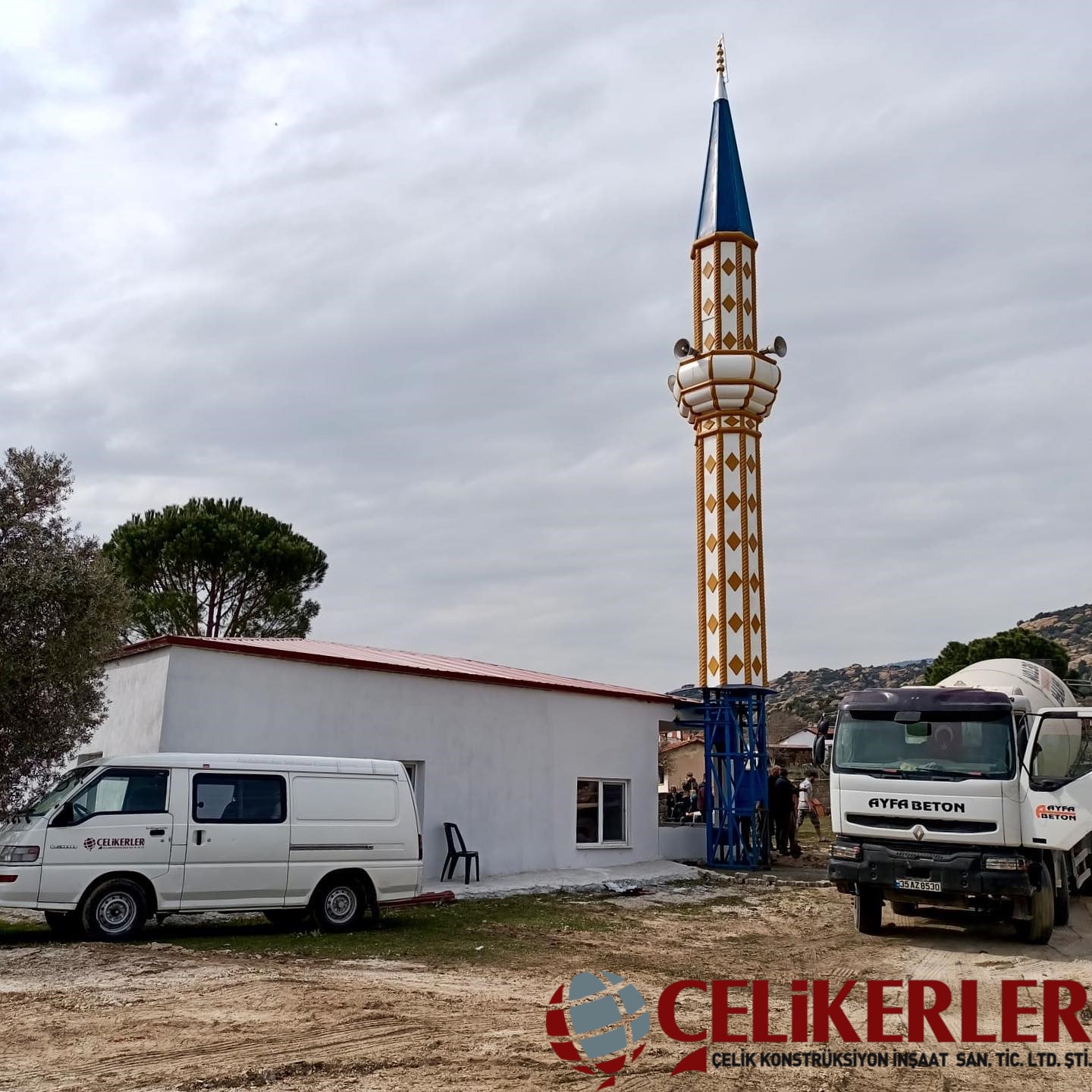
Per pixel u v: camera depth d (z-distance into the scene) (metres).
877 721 13.55
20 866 11.04
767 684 24.30
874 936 13.45
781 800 23.28
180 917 13.74
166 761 12.06
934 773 12.89
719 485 24.72
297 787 12.70
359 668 16.84
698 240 26.33
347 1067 6.75
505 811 18.78
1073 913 15.37
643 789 21.73
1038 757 12.59
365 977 9.74
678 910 15.78
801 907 16.36
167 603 29.94
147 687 15.30
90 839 11.40
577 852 20.06
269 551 32.69
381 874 13.02
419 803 17.55
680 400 25.67
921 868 12.69
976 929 14.04
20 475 13.06
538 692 19.69
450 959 10.95
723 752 22.22
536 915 14.67
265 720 15.64
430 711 17.81
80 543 13.30
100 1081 6.36
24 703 12.41
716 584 24.50
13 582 12.28
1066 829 12.19
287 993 8.83
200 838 11.92
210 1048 7.12
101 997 8.55
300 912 13.42
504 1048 7.33
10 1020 7.79
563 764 20.02
